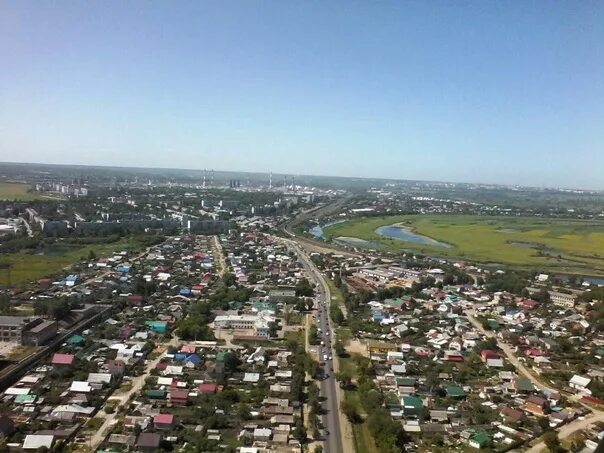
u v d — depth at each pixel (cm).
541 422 14338
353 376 17600
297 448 12925
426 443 13575
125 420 13750
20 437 12875
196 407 14838
